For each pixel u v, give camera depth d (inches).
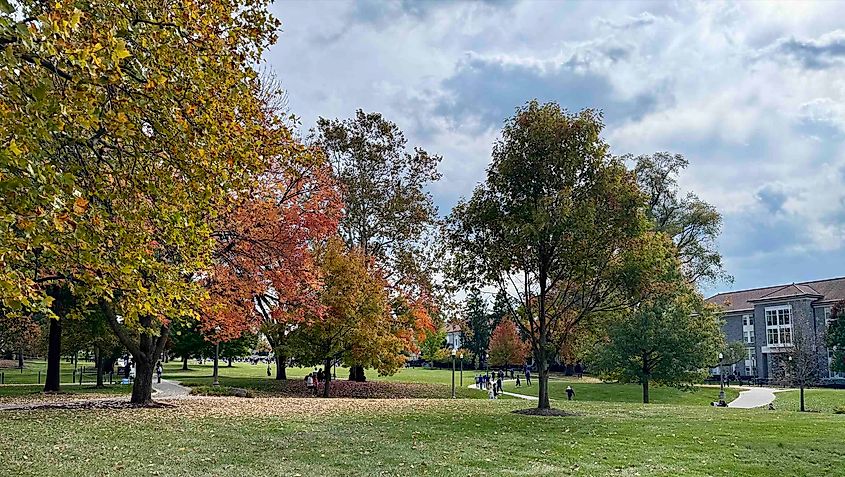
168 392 1369.3
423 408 927.7
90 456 484.1
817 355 2047.2
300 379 1787.6
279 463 471.2
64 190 309.4
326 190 1045.2
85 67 311.6
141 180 383.9
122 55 308.3
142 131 396.2
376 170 1669.5
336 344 1342.3
